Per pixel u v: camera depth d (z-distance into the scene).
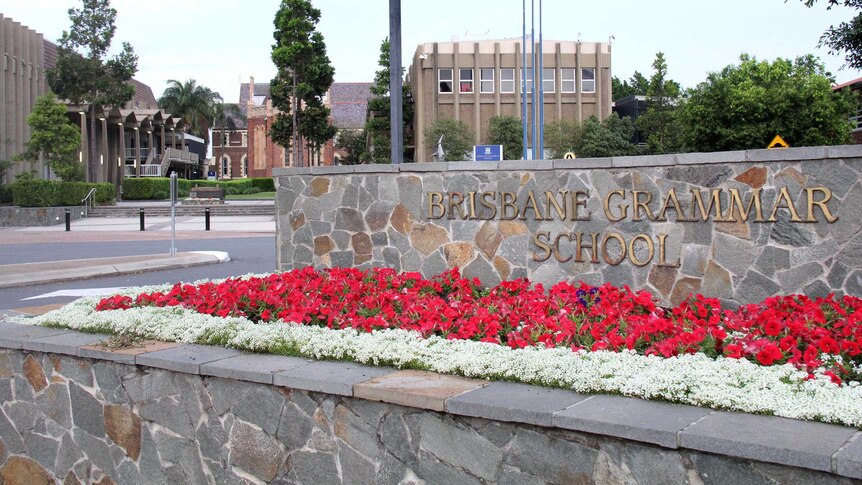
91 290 13.31
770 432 3.25
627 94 86.94
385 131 61.31
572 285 7.12
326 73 52.38
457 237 8.27
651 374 3.97
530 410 3.67
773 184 6.48
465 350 4.78
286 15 50.69
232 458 4.85
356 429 4.34
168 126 70.12
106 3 54.53
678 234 6.97
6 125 53.25
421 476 4.11
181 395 5.07
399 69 9.59
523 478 3.77
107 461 5.48
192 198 51.66
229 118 92.81
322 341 5.15
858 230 6.10
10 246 24.44
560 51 63.00
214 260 18.38
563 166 7.58
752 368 4.06
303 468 4.55
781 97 38.53
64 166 47.09
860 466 2.86
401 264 8.65
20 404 5.98
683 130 44.16
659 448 3.38
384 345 4.99
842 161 6.18
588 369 4.17
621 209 7.27
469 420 3.93
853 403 3.42
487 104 63.25
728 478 3.21
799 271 6.36
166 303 7.13
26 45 56.88
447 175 8.33
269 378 4.59
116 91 55.28
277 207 9.45
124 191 55.19
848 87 39.59
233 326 5.79
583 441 3.59
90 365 5.53
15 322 6.85
